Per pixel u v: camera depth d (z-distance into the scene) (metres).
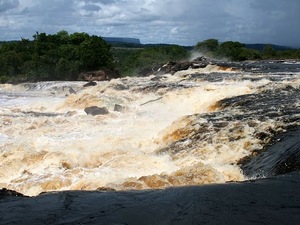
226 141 11.18
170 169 10.21
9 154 12.23
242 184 7.07
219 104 16.61
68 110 22.20
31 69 45.16
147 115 18.97
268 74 28.28
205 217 5.51
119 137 14.27
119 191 7.10
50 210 6.05
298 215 5.46
